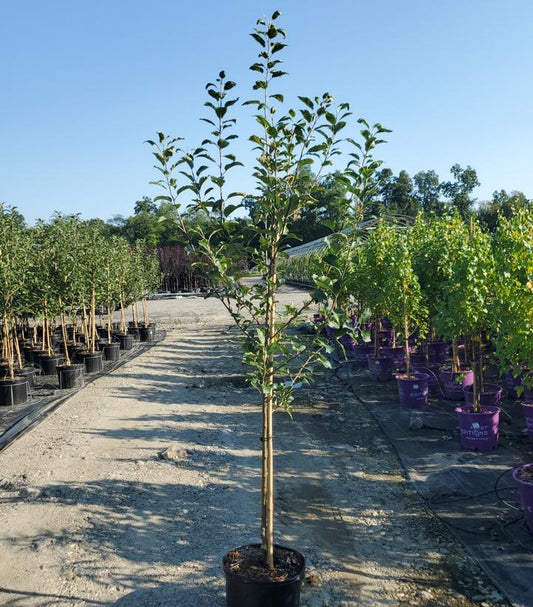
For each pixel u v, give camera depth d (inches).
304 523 209.3
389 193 2751.0
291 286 1844.2
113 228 2795.3
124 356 639.1
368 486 243.9
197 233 147.8
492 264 292.5
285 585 140.6
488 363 470.3
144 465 268.4
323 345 142.5
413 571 175.2
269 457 149.4
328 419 352.5
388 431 320.8
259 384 138.1
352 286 456.4
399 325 395.2
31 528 204.2
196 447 295.4
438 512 214.5
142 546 191.5
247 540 195.9
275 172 139.9
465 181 2839.6
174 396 425.4
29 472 259.4
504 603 156.7
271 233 138.2
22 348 621.9
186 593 163.9
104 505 223.3
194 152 142.8
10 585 169.2
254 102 136.2
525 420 299.9
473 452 277.1
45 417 364.5
